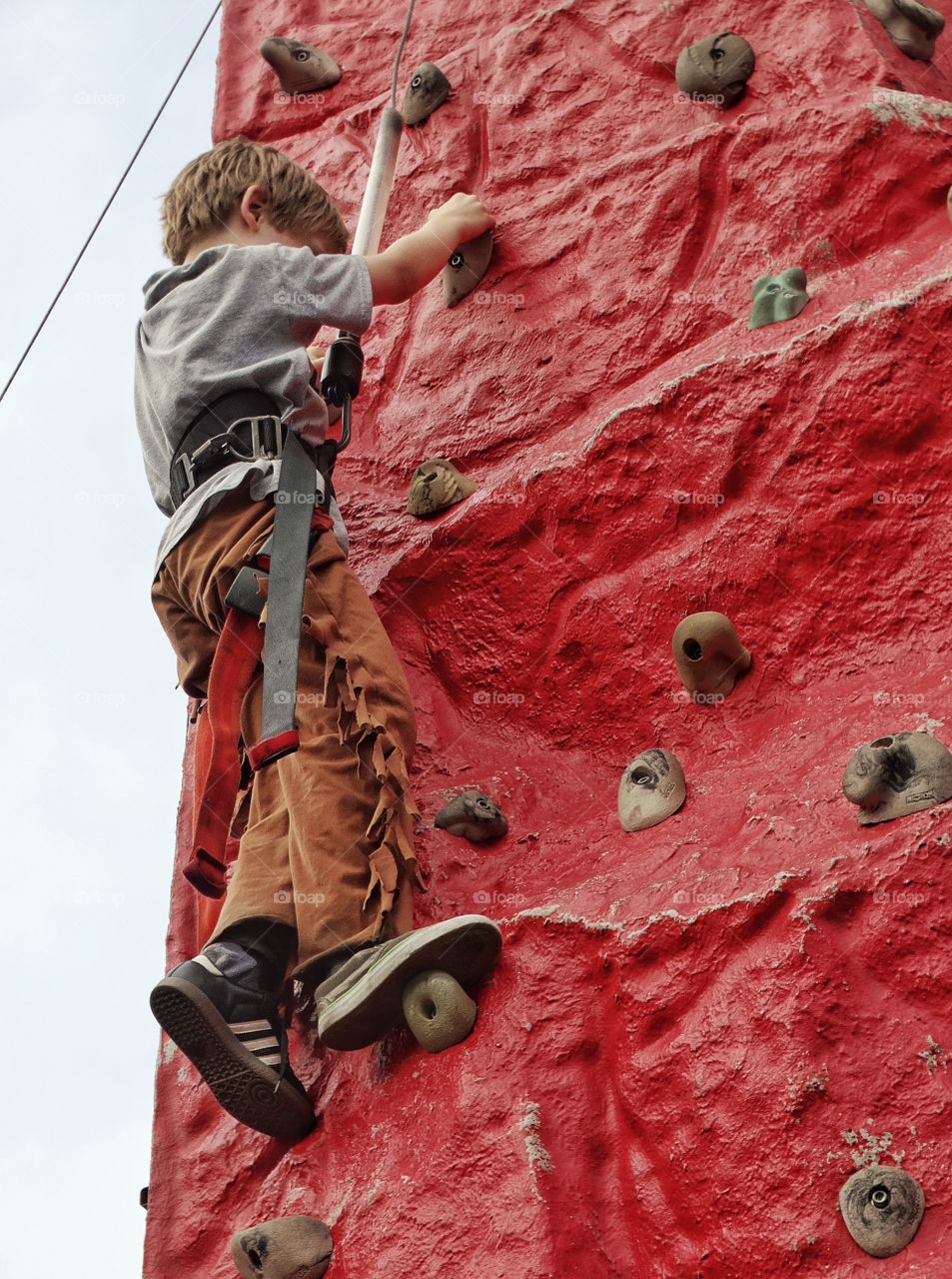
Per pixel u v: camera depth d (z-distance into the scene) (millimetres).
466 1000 2621
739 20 3660
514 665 3229
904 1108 2279
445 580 3334
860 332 3018
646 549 3148
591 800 3025
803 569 2965
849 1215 2219
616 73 3783
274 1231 2566
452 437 3545
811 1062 2334
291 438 2973
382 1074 2705
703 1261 2311
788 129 3408
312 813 2721
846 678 2863
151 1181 2947
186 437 3020
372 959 2609
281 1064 2697
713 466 3100
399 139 3631
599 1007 2572
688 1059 2426
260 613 2834
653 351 3375
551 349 3510
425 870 2961
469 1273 2396
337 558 2971
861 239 3264
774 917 2479
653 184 3533
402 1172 2549
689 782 2900
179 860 3469
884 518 2916
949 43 3727
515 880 2914
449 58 4098
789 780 2727
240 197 3287
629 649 3109
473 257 3670
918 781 2518
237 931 2725
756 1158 2311
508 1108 2506
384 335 3811
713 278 3391
